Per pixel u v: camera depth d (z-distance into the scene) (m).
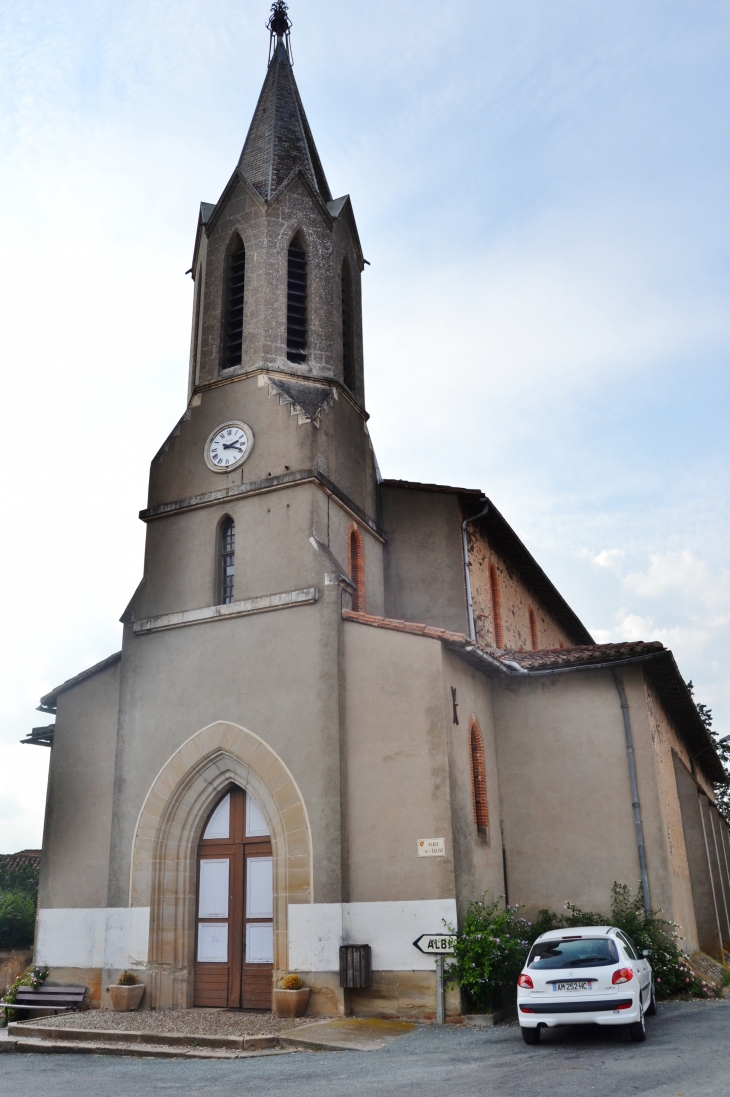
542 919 17.27
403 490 21.88
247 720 17.17
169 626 18.66
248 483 19.00
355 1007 14.82
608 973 11.68
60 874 18.50
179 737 17.81
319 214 22.45
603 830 17.95
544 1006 11.70
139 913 17.08
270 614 17.66
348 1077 10.28
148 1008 16.42
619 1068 9.91
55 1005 17.17
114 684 19.44
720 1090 8.48
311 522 18.12
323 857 15.65
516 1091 9.00
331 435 19.72
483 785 17.39
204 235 22.59
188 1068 11.69
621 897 17.39
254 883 16.92
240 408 19.95
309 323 21.33
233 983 16.48
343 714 16.45
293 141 23.81
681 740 24.69
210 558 19.00
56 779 19.30
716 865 25.56
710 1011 14.04
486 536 23.41
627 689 18.66
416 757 15.69
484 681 19.02
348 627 16.95
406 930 14.88
